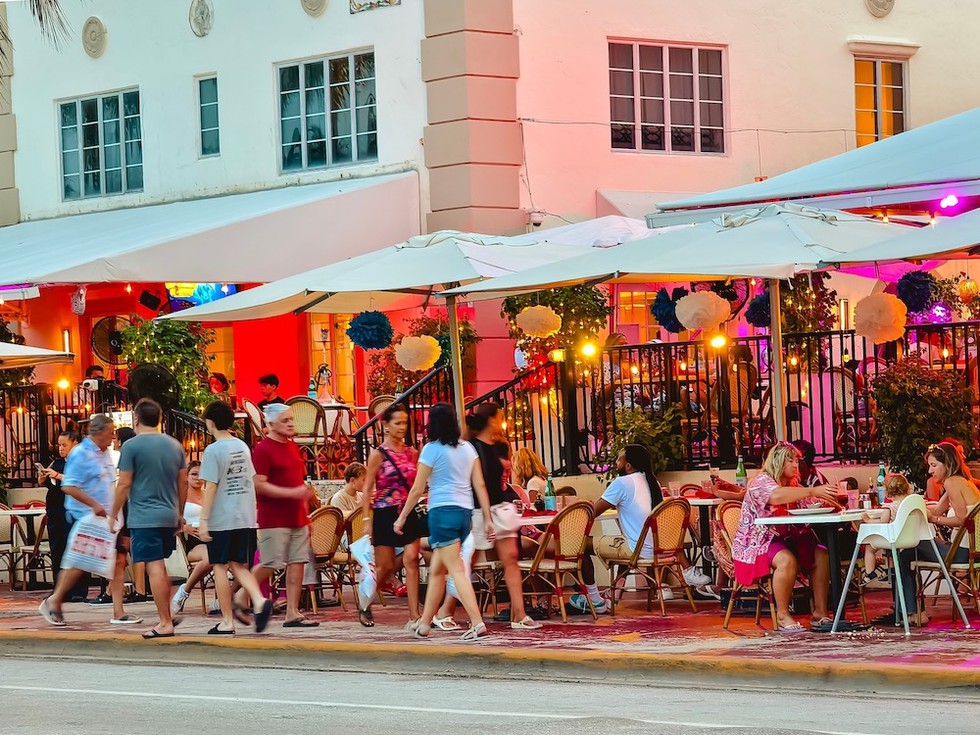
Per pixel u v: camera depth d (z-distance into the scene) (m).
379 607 16.72
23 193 27.91
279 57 25.30
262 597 14.46
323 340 25.55
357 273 16.64
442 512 13.88
